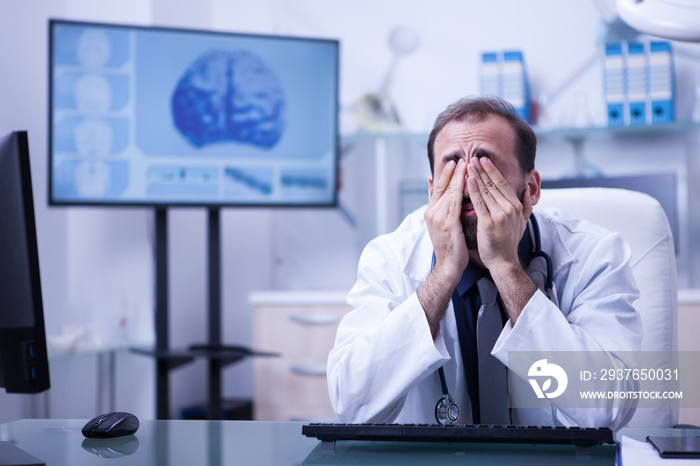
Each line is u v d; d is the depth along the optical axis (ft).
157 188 8.87
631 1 3.35
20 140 2.65
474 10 11.24
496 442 2.72
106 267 9.59
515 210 3.72
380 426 2.73
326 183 9.37
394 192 11.36
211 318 9.12
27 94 8.67
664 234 4.51
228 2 11.74
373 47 11.50
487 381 3.75
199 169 9.01
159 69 8.91
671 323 4.39
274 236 11.74
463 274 3.91
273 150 9.24
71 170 8.62
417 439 2.70
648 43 10.09
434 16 11.36
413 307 3.58
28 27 8.73
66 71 8.64
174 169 8.93
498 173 3.75
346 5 11.59
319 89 9.37
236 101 9.14
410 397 3.97
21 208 2.64
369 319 3.86
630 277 4.04
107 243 9.61
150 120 8.86
